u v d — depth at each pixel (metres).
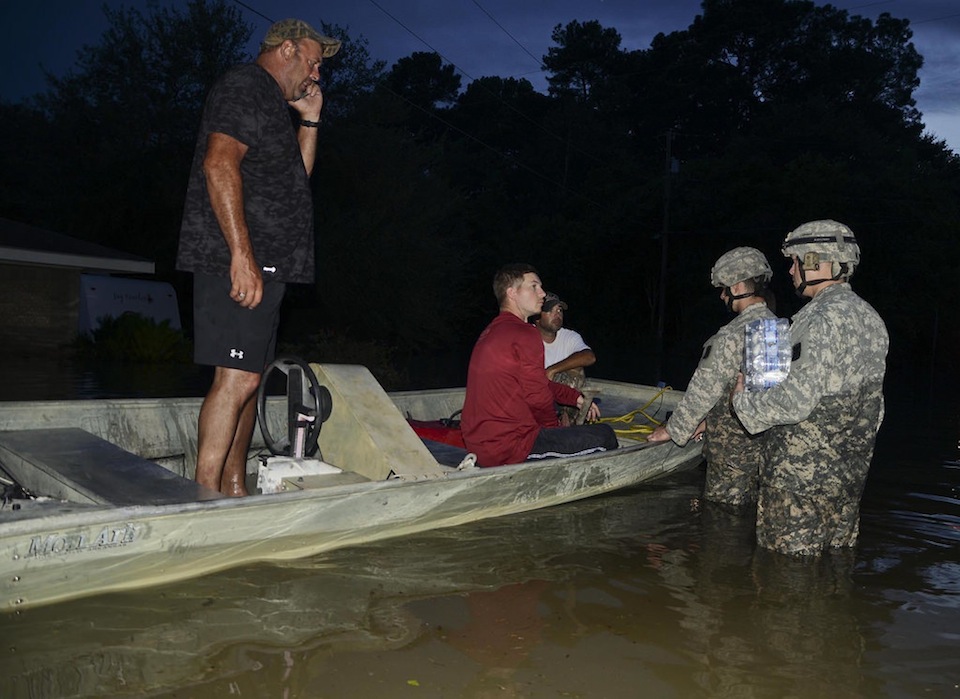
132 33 25.22
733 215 39.59
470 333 40.50
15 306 16.47
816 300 4.50
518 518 4.91
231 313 3.93
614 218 44.19
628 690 2.80
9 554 2.94
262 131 3.87
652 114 81.06
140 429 5.06
